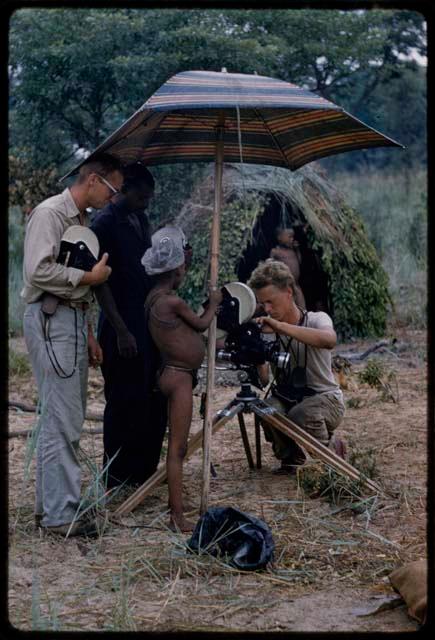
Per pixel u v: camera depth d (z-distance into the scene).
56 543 4.85
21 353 10.56
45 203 4.93
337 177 22.44
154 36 14.27
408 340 11.09
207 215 10.50
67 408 4.91
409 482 5.88
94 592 4.22
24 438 7.24
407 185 20.53
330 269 10.87
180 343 5.03
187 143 5.66
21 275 13.32
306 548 4.77
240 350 5.42
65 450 4.93
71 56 13.98
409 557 4.62
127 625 3.83
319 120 5.17
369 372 8.71
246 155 5.78
